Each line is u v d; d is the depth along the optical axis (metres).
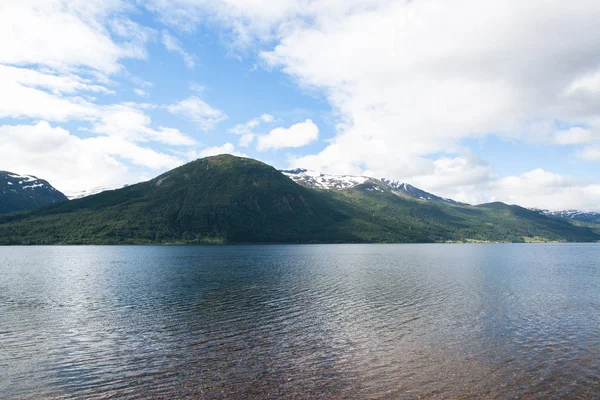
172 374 26.03
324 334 35.56
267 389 23.66
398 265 111.88
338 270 95.31
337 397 22.58
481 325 38.72
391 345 32.22
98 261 125.19
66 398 22.56
